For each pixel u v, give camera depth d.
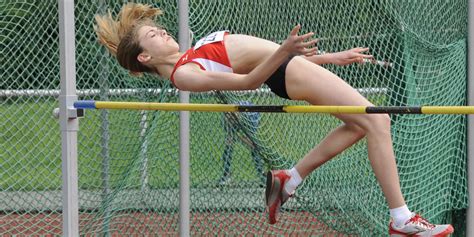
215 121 17.00
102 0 16.23
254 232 17.66
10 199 18.31
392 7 18.23
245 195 17.41
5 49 17.02
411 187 18.14
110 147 16.55
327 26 17.94
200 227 17.42
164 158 16.58
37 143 18.36
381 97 18.38
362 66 18.28
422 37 18.64
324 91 12.52
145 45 13.25
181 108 12.91
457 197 18.64
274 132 17.42
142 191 16.69
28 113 17.58
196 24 16.47
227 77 12.28
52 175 18.66
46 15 17.00
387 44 18.31
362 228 18.03
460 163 18.67
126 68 13.70
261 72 11.95
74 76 14.23
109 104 13.64
